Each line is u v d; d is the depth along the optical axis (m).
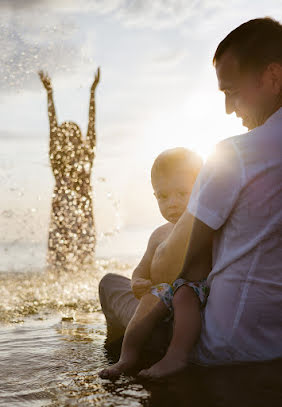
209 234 1.31
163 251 1.43
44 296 3.40
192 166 1.63
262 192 1.25
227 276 1.29
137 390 1.18
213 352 1.31
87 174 6.36
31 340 1.97
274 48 1.31
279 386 1.11
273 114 1.30
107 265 6.16
